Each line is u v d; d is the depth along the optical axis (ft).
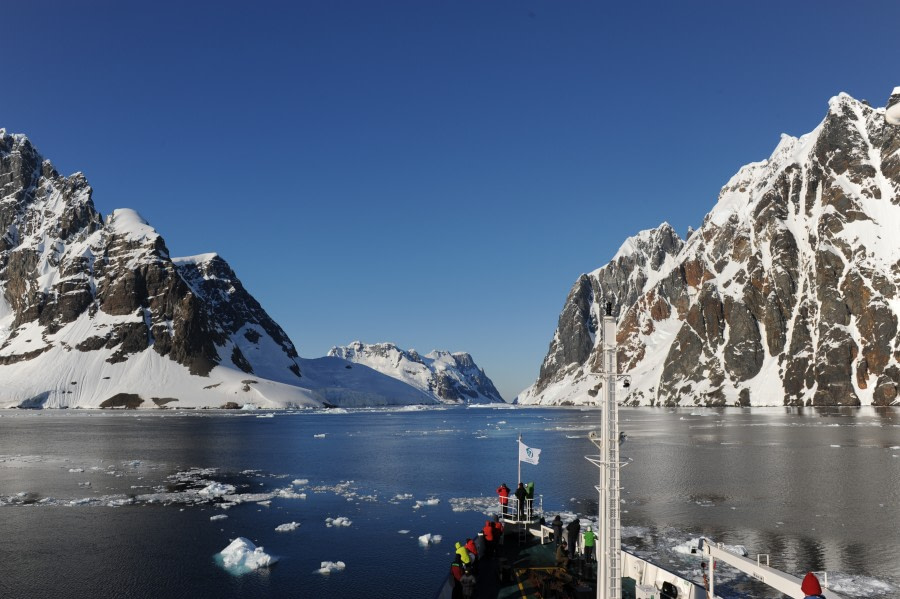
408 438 487.20
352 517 190.29
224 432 542.16
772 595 118.93
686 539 158.40
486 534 114.73
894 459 294.66
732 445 364.99
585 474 275.18
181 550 154.40
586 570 102.42
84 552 153.28
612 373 73.67
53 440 448.65
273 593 125.59
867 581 126.52
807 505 198.39
